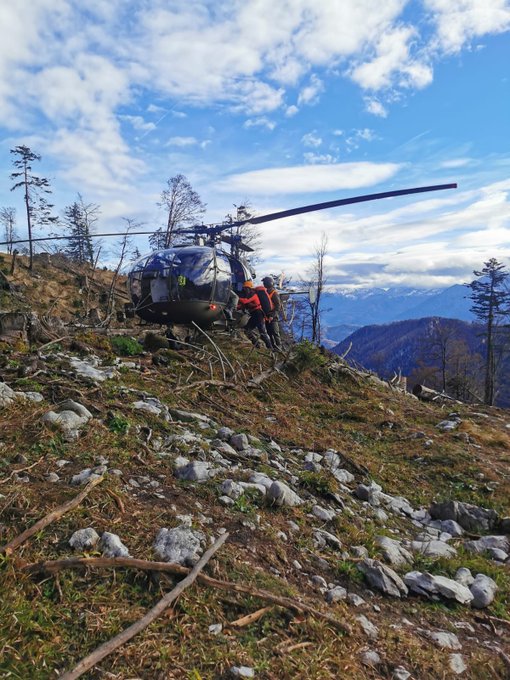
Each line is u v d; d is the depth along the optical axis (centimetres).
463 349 7069
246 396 1002
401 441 943
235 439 682
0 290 2508
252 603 341
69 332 1162
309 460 704
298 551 443
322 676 292
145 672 270
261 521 462
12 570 317
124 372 916
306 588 392
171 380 938
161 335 1338
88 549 353
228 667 283
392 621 379
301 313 3512
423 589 425
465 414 1299
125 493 447
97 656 265
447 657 342
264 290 1469
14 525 365
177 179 4425
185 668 277
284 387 1166
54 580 319
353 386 1340
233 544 411
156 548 371
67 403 608
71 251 5088
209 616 320
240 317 1485
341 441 883
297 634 325
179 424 695
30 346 962
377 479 726
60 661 267
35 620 289
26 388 666
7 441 504
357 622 358
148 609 314
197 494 484
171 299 1301
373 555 476
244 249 1509
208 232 1373
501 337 6488
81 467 480
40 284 3428
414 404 1368
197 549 375
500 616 417
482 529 605
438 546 535
